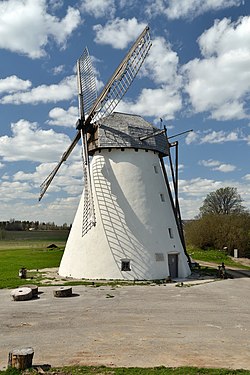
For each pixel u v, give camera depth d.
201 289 19.80
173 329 11.93
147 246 23.75
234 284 21.62
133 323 12.71
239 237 49.41
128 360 9.09
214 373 8.08
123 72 23.53
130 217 24.09
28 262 34.19
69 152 28.06
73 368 8.45
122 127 25.27
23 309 15.06
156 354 9.52
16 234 101.62
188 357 9.29
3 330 11.97
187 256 27.56
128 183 24.72
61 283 21.56
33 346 10.21
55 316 13.80
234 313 14.26
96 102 24.75
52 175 29.48
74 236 25.55
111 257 23.38
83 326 12.33
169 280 22.59
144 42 22.44
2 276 24.61
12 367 8.23
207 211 63.59
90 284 21.20
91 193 23.59
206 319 13.29
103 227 24.11
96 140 25.08
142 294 18.22
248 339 10.85
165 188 26.73
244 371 8.21
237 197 63.47
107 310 14.73
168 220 25.61
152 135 24.70
